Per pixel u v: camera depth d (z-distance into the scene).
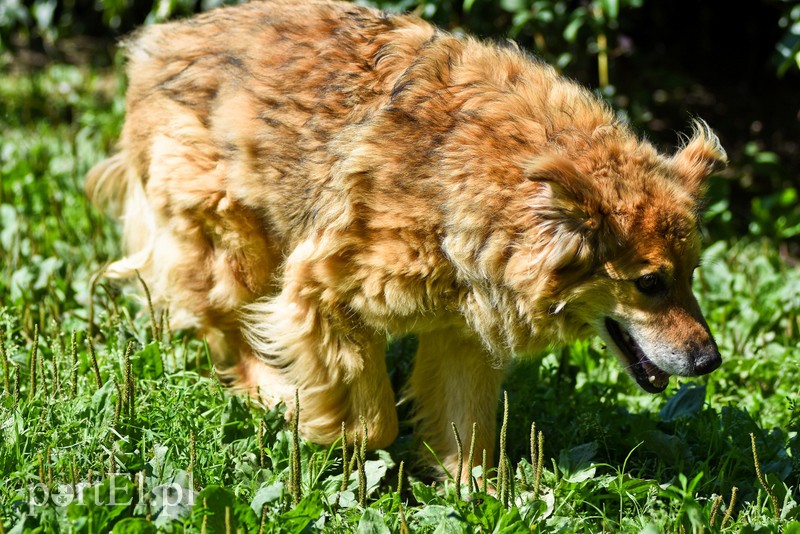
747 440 7.53
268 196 7.61
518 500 6.74
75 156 11.82
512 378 8.36
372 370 7.56
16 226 10.19
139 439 6.81
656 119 14.05
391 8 11.85
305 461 7.07
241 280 8.10
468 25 12.52
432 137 6.95
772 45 14.24
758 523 6.42
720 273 10.35
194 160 7.88
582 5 12.77
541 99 7.19
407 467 7.88
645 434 7.46
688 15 14.51
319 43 7.63
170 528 5.73
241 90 7.69
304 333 7.47
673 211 6.77
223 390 7.72
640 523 6.41
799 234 12.35
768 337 9.52
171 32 8.59
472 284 6.98
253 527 5.91
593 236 6.66
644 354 7.18
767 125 13.97
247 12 8.27
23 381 7.48
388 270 6.95
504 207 6.77
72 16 18.03
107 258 10.05
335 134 7.23
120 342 7.86
